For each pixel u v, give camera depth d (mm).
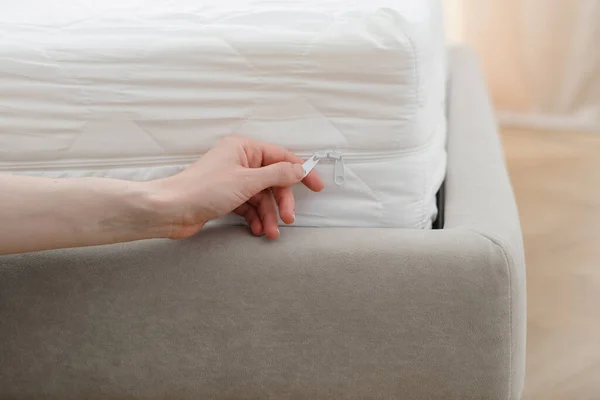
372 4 899
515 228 909
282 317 884
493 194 978
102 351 917
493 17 2121
